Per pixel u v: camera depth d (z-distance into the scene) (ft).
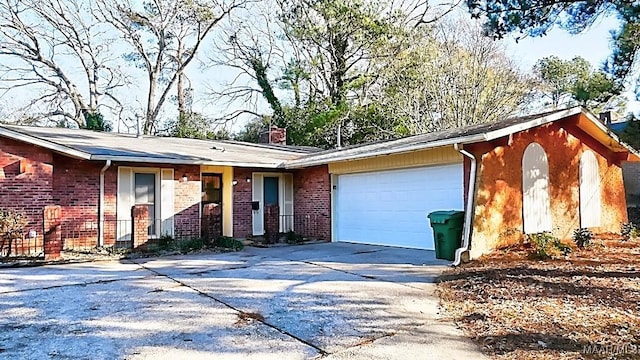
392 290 23.15
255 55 98.32
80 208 39.40
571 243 36.60
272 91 97.91
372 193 44.57
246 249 41.57
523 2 29.71
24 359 14.05
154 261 34.09
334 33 87.92
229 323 17.65
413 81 86.43
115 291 23.35
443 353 14.43
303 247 42.93
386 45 85.92
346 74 91.56
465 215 32.73
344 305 20.25
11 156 35.01
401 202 41.27
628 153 43.70
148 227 42.73
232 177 49.14
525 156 36.01
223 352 14.60
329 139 88.38
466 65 86.22
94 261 33.88
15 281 26.05
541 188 36.94
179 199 44.70
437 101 86.48
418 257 34.53
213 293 22.76
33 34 85.97
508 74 86.99
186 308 19.85
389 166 41.70
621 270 25.81
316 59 91.40
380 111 87.04
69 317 18.53
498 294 21.36
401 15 87.30
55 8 87.04
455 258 31.19
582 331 16.02
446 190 36.76
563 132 39.32
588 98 35.12
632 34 30.83
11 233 33.63
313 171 51.19
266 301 21.06
